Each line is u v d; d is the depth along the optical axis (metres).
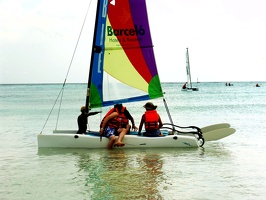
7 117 27.34
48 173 8.75
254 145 12.94
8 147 12.70
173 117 26.33
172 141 11.80
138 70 12.31
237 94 78.25
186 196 6.89
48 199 6.78
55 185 7.70
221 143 13.38
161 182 7.86
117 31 12.17
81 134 11.87
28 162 10.02
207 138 12.43
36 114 30.48
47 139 11.88
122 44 12.21
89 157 10.55
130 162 9.84
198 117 26.09
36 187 7.56
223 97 63.56
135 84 12.33
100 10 12.04
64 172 8.84
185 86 88.25
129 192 7.14
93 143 11.71
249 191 7.23
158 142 11.70
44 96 78.12
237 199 6.74
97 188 7.44
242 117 25.62
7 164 9.81
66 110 35.53
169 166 9.39
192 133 12.29
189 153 11.23
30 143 13.74
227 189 7.36
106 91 12.18
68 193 7.13
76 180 8.09
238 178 8.20
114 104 12.23
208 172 8.77
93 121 24.38
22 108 38.75
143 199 6.71
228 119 24.08
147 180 8.02
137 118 25.86
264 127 18.94
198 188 7.41
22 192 7.23
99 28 12.05
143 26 12.27
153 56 12.40
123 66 12.26
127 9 12.20
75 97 70.94
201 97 63.69
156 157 10.52
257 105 40.50
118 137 11.59
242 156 10.80
